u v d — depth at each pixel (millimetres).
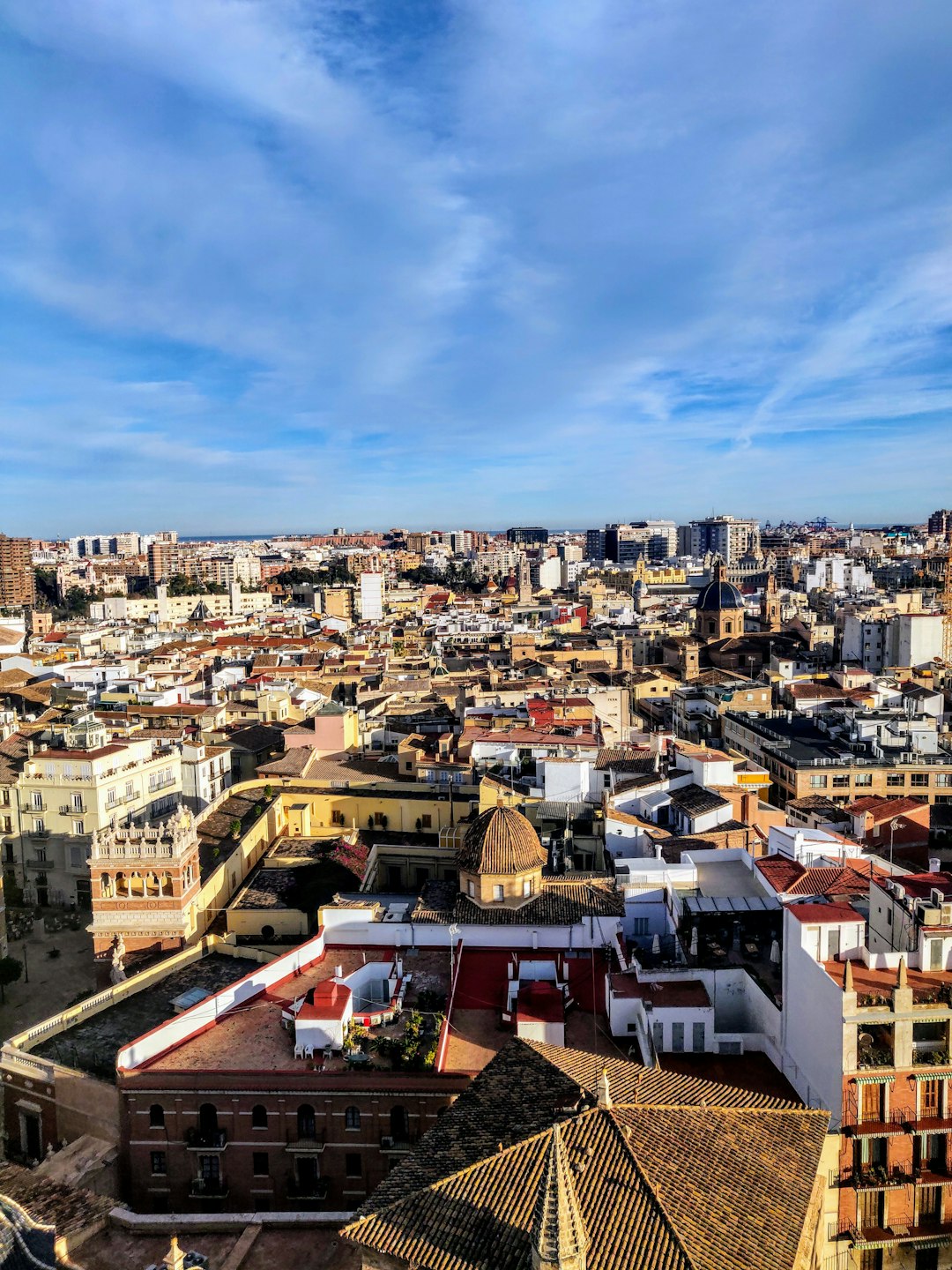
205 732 149125
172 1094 57844
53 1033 66750
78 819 114375
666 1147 38969
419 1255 35688
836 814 110375
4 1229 43375
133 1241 48594
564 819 95688
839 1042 46500
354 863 94312
